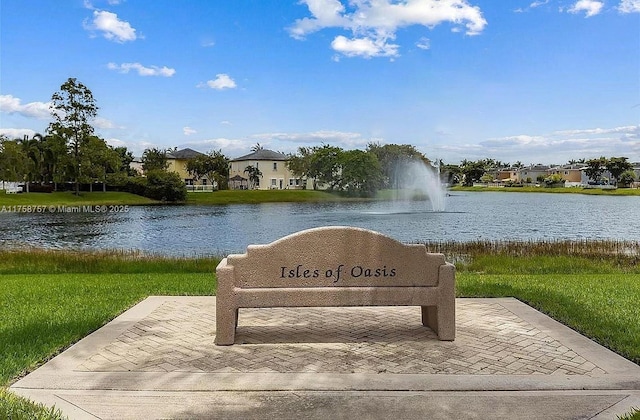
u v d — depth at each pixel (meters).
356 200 74.19
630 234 28.73
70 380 4.59
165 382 4.54
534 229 31.70
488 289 9.12
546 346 5.61
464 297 8.41
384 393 4.32
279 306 5.65
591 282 10.12
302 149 103.12
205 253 21.31
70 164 64.75
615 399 4.18
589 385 4.47
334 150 89.06
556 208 52.25
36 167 72.25
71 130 64.50
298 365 5.01
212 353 5.40
